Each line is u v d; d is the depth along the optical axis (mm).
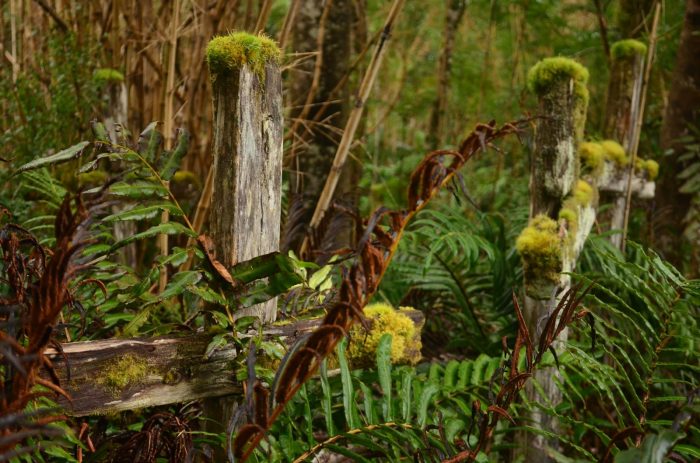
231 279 1218
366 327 1008
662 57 3580
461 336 2662
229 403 1271
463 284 2562
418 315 1638
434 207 3338
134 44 2580
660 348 1573
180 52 2893
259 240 1263
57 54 2473
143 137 1238
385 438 1341
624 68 2445
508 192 4293
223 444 1234
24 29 2863
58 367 1105
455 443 1435
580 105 1894
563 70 1869
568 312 1253
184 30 2701
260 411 1019
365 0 4199
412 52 5707
